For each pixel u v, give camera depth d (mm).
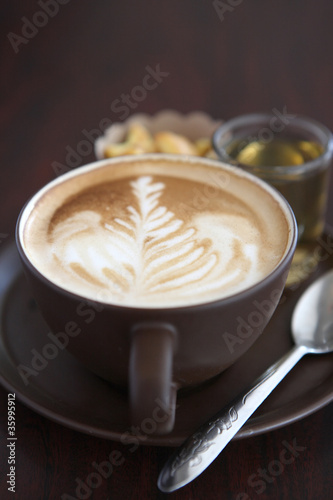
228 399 359
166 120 515
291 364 367
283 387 362
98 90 579
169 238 370
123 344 333
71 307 331
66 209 383
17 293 406
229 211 381
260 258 359
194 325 327
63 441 352
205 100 564
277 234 368
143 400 314
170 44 644
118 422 346
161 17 693
